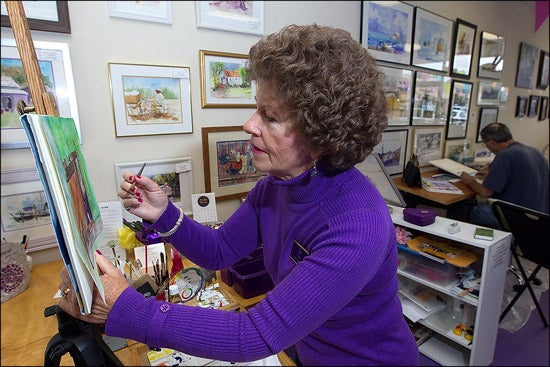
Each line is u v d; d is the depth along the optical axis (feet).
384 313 2.03
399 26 3.50
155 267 2.07
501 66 3.51
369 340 2.04
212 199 2.74
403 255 2.99
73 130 1.48
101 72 2.74
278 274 1.99
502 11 3.36
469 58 3.40
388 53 3.49
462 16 3.32
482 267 2.55
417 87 3.51
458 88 3.38
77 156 1.44
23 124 0.91
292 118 1.52
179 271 2.23
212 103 2.92
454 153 3.59
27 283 2.20
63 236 0.98
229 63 3.00
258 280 2.27
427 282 2.83
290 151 1.63
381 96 1.65
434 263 2.83
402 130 3.40
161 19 3.04
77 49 2.73
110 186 2.68
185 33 3.17
